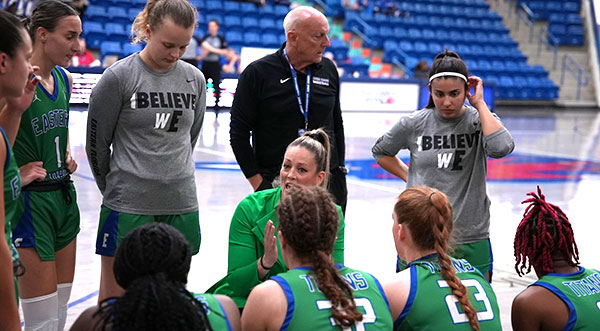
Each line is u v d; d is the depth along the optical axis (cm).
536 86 2214
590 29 2495
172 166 338
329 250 223
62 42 314
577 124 1811
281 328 212
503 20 2511
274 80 390
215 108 1484
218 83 1468
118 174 335
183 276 185
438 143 352
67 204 341
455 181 349
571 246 256
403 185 878
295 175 283
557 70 2422
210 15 1930
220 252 547
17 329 224
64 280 350
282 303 213
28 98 255
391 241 602
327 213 221
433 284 238
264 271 265
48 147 326
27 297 323
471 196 349
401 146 371
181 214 345
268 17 2003
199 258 529
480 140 350
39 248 321
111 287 347
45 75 321
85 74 1367
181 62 347
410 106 1716
